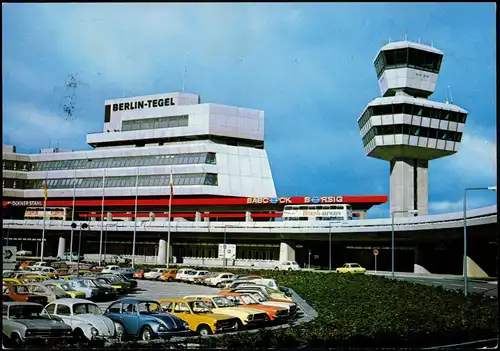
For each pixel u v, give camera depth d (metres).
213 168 115.88
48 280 39.22
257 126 125.38
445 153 90.00
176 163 118.75
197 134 122.06
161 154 120.69
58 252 114.12
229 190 116.12
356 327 20.02
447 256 84.81
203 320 22.94
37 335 18.81
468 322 20.98
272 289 35.03
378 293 34.78
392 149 88.31
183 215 114.12
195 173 116.31
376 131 88.38
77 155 127.00
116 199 121.12
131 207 121.56
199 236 100.56
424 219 71.56
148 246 111.19
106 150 125.06
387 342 17.70
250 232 93.50
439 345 18.41
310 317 28.86
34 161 130.00
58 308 22.17
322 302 33.62
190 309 23.64
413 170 90.50
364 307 27.61
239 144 126.00
